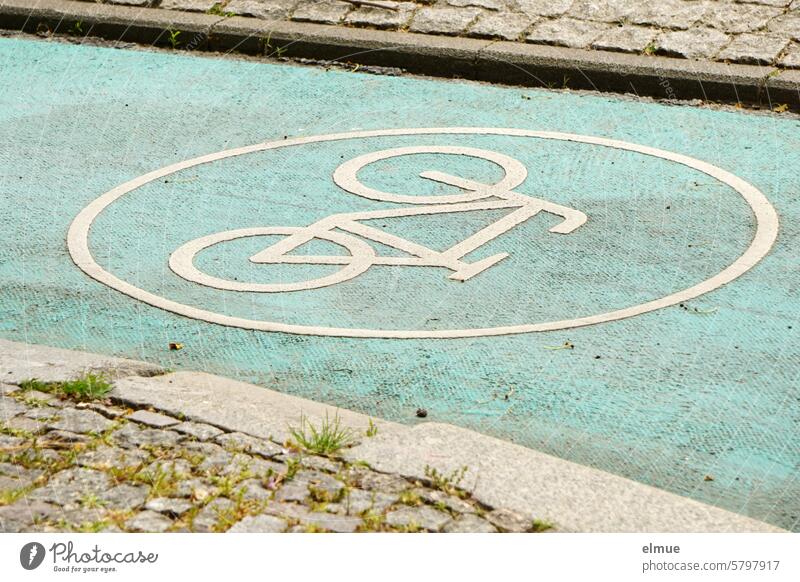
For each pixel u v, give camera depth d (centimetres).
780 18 1001
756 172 802
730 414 545
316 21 1046
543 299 653
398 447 471
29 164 833
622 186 789
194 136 879
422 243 721
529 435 532
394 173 820
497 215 755
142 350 608
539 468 458
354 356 600
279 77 988
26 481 444
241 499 432
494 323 629
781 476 501
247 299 658
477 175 814
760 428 534
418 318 636
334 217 758
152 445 470
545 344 607
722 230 725
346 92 957
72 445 470
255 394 555
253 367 591
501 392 566
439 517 423
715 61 936
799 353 594
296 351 605
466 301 652
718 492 490
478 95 947
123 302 656
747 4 1028
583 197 776
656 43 969
